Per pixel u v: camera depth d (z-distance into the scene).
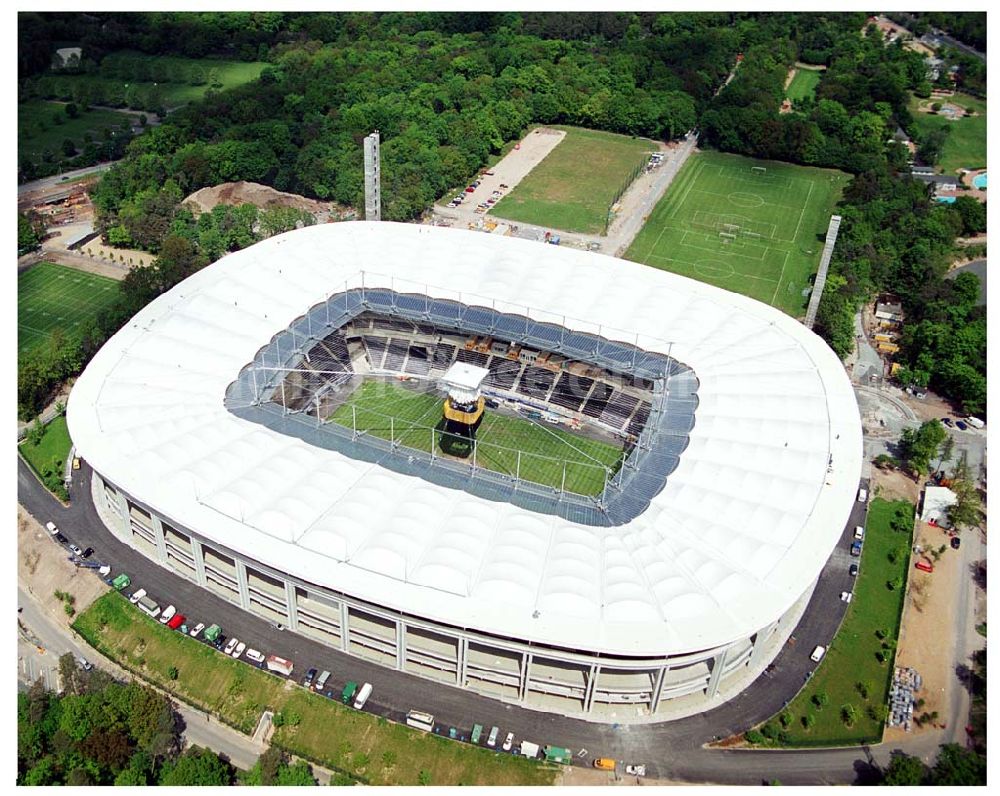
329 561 132.88
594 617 125.38
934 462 191.25
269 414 166.62
